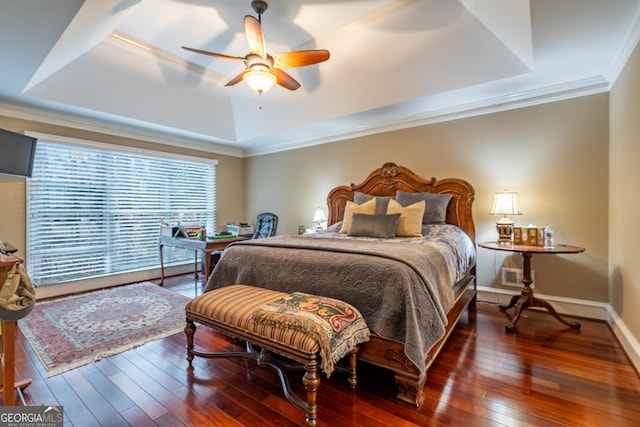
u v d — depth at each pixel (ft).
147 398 5.48
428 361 5.59
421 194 11.38
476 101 10.77
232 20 8.57
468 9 7.39
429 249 7.11
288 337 4.93
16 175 9.70
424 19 8.09
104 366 6.61
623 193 7.64
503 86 9.55
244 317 5.63
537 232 8.85
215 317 6.03
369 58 9.75
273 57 7.66
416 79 9.86
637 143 6.62
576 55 7.66
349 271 6.10
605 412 5.00
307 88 11.80
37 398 5.47
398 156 12.95
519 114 10.28
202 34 9.25
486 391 5.61
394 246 7.32
